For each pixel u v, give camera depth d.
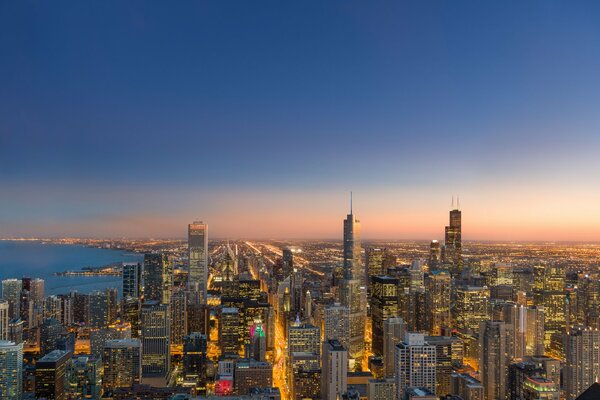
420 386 195.12
